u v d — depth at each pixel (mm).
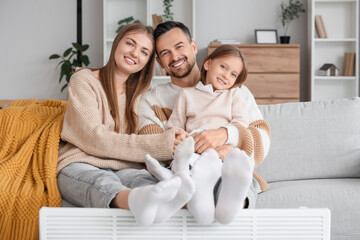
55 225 1325
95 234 1323
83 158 1733
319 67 5402
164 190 1180
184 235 1331
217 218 1315
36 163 1762
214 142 1665
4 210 1581
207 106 1838
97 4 5543
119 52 1886
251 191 1569
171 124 1880
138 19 5387
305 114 2234
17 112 1907
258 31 5414
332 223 1879
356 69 5180
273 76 5133
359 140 2213
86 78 1850
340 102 2293
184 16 5438
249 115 1892
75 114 1754
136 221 1315
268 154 2170
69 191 1629
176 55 1953
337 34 5348
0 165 1699
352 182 2059
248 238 1339
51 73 5586
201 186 1318
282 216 1339
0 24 5555
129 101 1995
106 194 1414
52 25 5566
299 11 5434
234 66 1826
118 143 1691
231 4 5566
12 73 5582
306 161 2166
